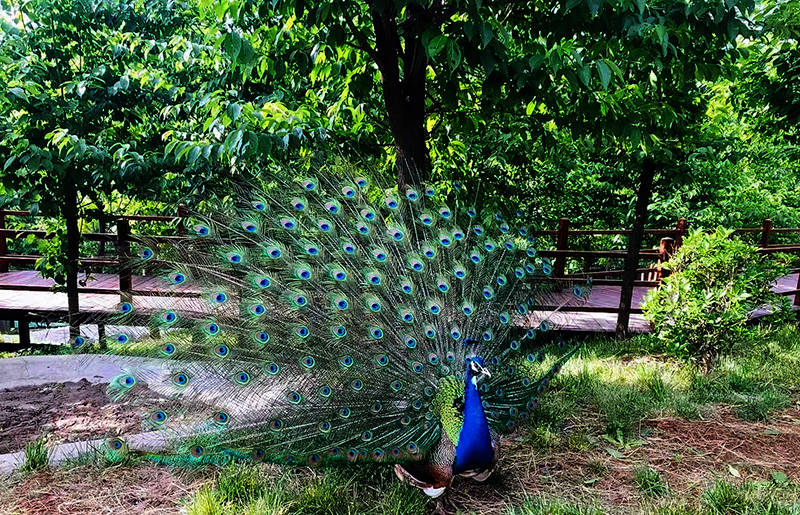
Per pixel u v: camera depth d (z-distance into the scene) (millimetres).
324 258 4387
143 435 4352
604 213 11391
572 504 3805
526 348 4508
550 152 6797
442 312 4148
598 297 10086
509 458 4457
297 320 4102
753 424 5078
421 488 3736
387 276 4305
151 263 4504
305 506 3742
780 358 6820
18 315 8453
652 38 3654
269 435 3627
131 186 7715
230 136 4574
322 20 3916
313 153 5086
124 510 3629
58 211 7578
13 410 5090
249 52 4180
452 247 4559
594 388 5703
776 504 3746
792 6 4836
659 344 7195
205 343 4012
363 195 4719
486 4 4016
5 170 6723
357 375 3816
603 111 4344
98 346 4180
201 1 4098
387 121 5965
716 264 6258
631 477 4203
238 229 4586
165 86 6914
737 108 8086
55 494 3754
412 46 4770
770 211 13180
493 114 5797
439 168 6508
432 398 3801
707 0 3680
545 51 3688
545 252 8625
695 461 4438
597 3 3264
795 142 8180
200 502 3602
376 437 3656
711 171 9820
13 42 6941
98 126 7398
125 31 7523
